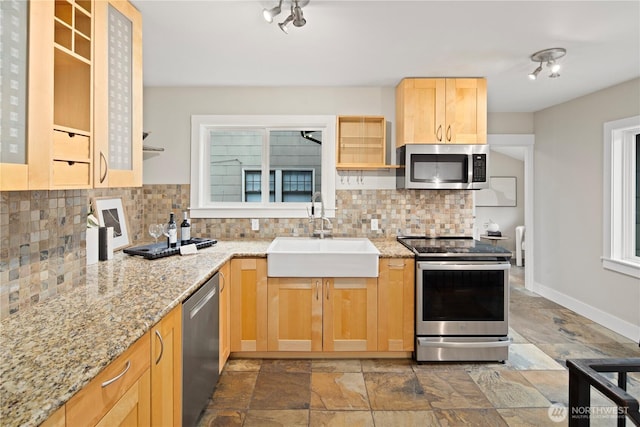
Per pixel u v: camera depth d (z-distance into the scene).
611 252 3.34
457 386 2.39
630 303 3.16
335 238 3.32
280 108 3.37
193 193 3.37
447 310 2.69
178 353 1.62
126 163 1.73
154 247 2.66
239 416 2.07
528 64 2.77
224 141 4.40
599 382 0.99
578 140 3.71
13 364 0.99
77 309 1.43
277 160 4.49
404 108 3.09
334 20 2.09
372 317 2.73
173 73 3.01
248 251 2.76
